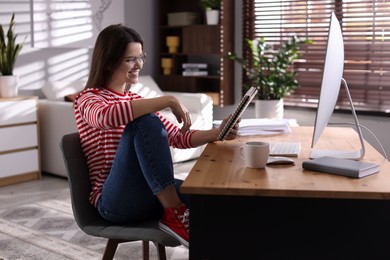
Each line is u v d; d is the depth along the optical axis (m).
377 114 4.61
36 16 4.65
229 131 1.97
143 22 5.68
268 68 4.79
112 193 1.79
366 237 1.52
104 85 1.98
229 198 1.54
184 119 1.87
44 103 4.41
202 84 5.72
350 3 4.73
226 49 5.31
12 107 4.09
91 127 1.90
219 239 1.56
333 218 1.52
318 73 4.99
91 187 1.94
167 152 1.73
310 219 1.53
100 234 1.79
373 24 4.62
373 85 4.67
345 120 4.79
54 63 4.86
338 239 1.53
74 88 4.69
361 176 1.60
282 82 4.68
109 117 1.74
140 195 1.79
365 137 4.71
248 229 1.55
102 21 5.20
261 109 4.64
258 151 1.70
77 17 4.97
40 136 4.47
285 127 2.43
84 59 5.12
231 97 5.46
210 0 5.34
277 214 1.54
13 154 4.14
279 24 5.15
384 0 4.55
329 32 1.61
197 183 1.53
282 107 4.71
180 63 5.79
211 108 5.02
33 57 4.68
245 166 1.75
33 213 3.41
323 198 1.52
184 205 1.75
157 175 1.70
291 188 1.47
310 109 5.00
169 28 5.88
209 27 5.36
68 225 3.17
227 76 5.37
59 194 3.87
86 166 1.94
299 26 5.05
